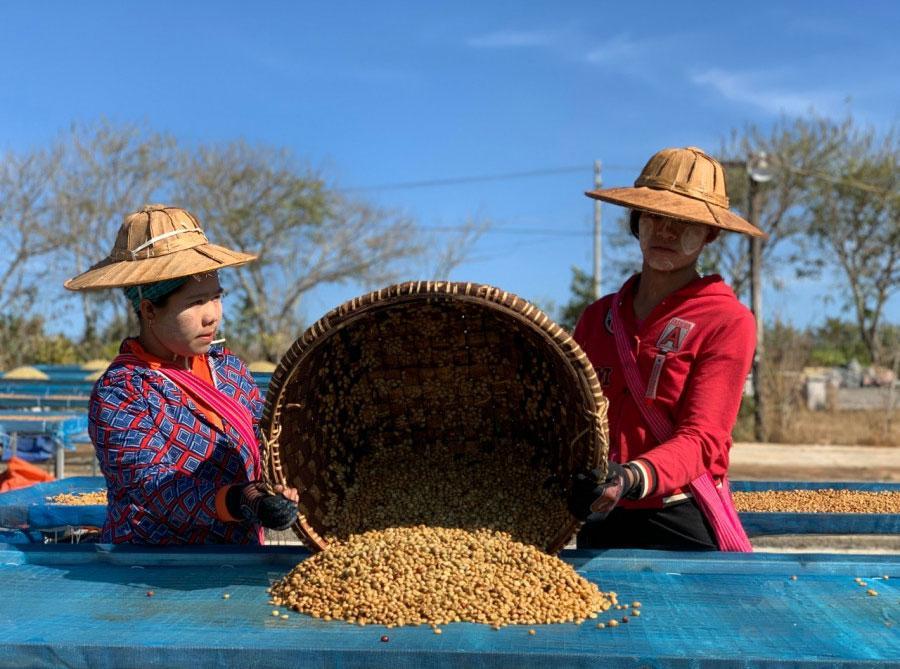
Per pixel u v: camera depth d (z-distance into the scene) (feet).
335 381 8.58
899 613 6.34
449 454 9.47
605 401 6.81
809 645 5.67
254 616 6.34
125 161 79.66
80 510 11.74
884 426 53.21
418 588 6.61
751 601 6.63
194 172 84.07
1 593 6.89
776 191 79.87
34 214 74.02
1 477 19.62
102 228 78.13
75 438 27.40
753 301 55.31
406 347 8.83
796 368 56.24
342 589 6.52
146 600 6.72
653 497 8.12
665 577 7.30
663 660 5.41
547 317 6.69
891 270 81.35
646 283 8.51
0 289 72.08
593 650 5.58
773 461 42.96
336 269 86.53
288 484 7.55
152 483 7.74
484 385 9.12
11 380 37.19
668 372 7.98
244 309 83.66
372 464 9.31
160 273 7.68
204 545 8.02
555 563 7.06
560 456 8.16
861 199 79.56
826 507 13.37
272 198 83.97
